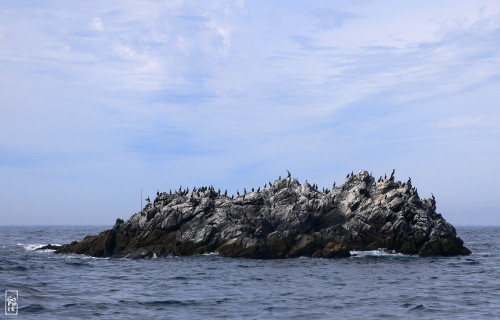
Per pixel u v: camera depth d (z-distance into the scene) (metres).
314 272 72.06
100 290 56.19
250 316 43.72
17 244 141.75
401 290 57.31
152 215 98.25
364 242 92.19
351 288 58.69
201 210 96.31
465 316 43.72
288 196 98.88
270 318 42.97
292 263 82.19
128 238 96.75
